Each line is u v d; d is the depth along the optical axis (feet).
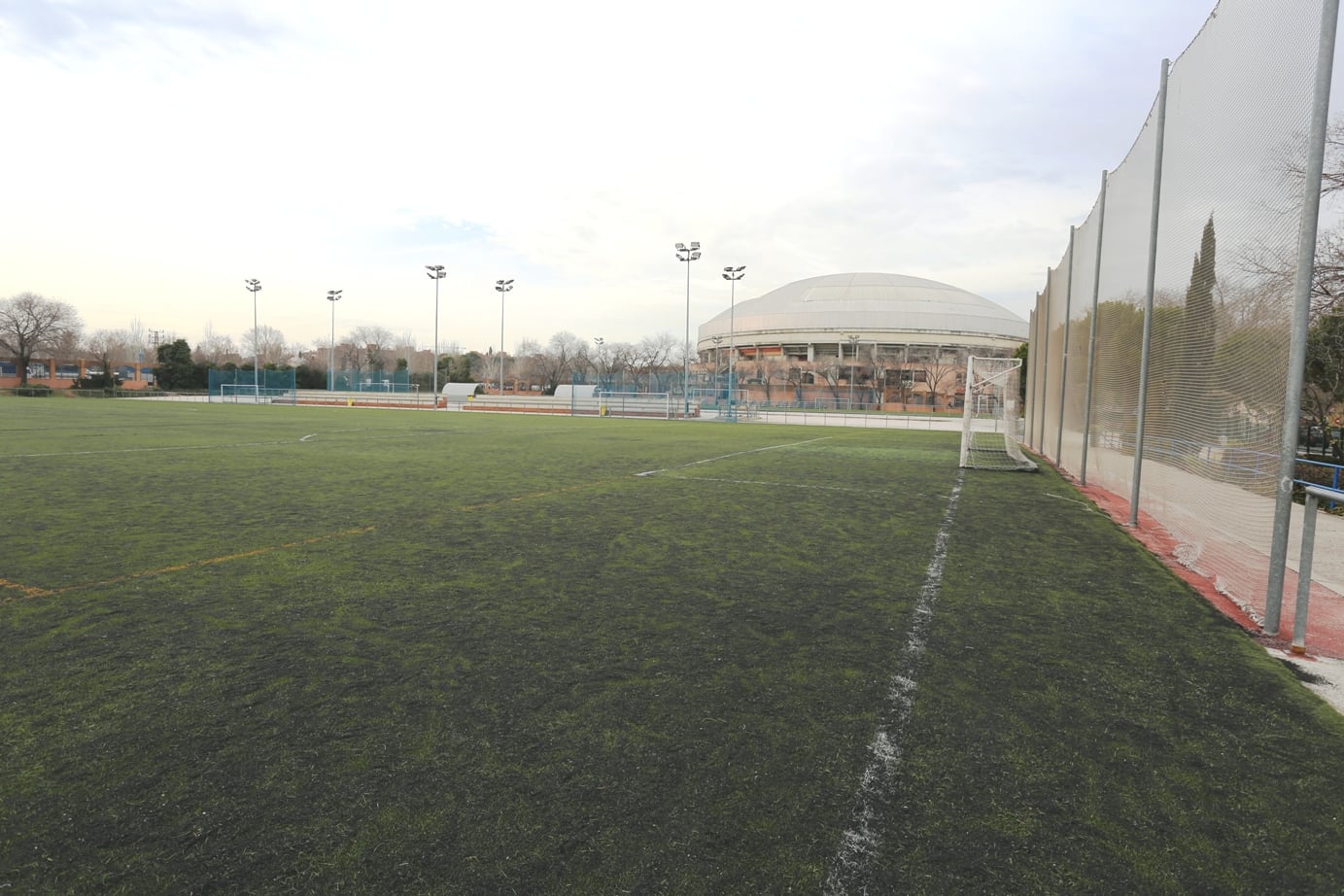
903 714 10.73
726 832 7.74
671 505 30.66
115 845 7.40
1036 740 10.04
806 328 302.86
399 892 6.74
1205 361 21.72
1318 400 54.80
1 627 14.12
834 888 6.88
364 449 56.29
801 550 22.15
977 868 7.24
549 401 169.78
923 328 292.61
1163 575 19.75
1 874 6.95
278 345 354.95
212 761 9.07
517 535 23.72
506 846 7.42
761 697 11.26
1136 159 30.66
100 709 10.50
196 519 26.09
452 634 13.98
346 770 8.89
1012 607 16.47
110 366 243.19
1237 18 19.03
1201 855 7.54
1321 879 7.18
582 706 10.78
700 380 200.13
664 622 14.85
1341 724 10.80
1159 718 10.84
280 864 7.13
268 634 13.87
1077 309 45.39
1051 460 56.75
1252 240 17.85
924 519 28.37
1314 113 14.07
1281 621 15.80
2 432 69.00
